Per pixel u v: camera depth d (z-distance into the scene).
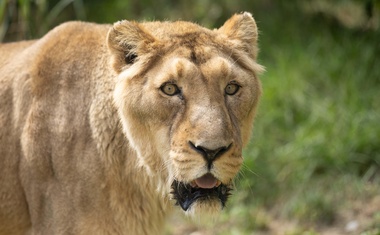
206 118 7.73
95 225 8.78
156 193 8.96
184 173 7.86
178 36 8.41
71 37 9.24
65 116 8.87
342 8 18.84
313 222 13.51
